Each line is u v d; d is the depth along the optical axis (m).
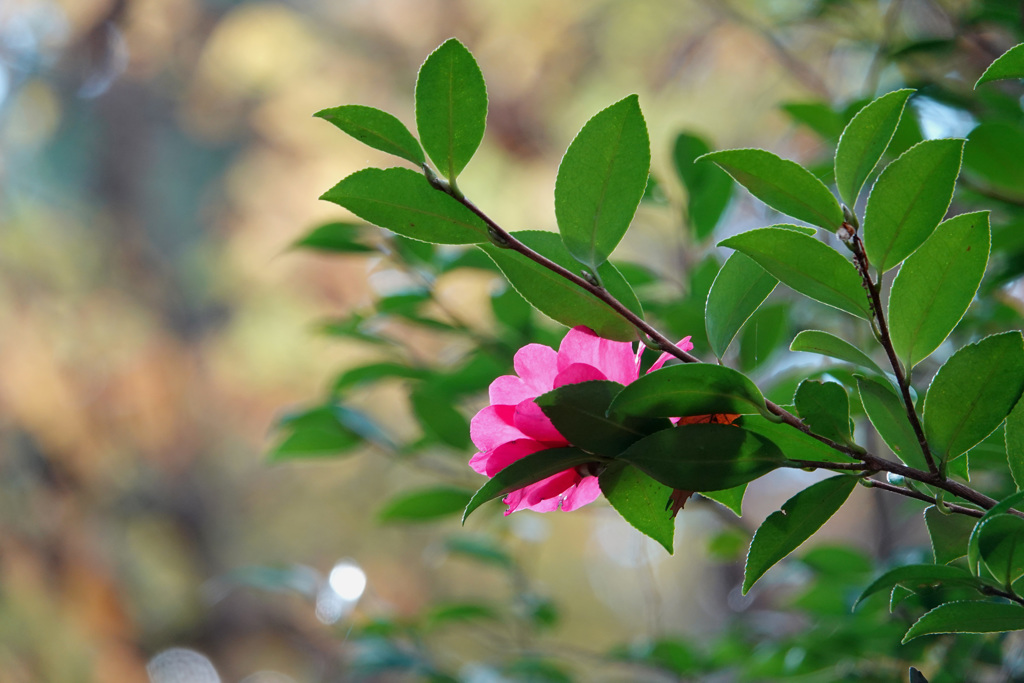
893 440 1.48
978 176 1.72
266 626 6.47
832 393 1.45
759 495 5.10
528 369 1.48
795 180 1.45
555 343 1.83
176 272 6.99
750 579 1.47
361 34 5.92
